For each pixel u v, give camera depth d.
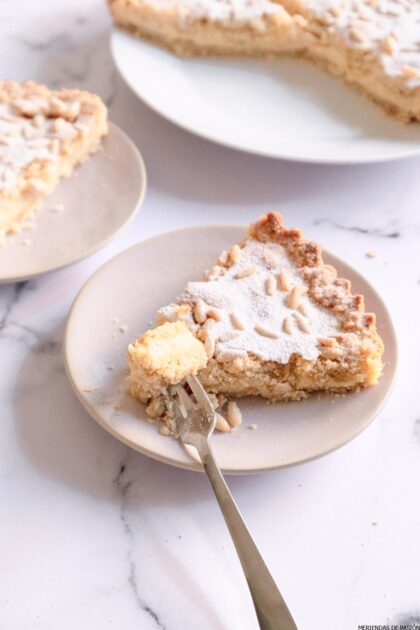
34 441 0.68
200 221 0.80
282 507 0.67
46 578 0.64
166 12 0.89
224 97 0.87
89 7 0.98
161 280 0.74
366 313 0.71
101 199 0.79
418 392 0.72
